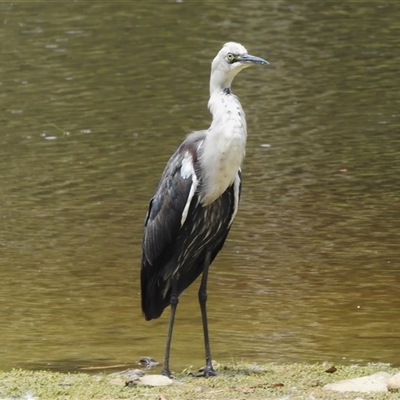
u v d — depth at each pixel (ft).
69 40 87.10
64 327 38.93
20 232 50.34
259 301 41.32
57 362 34.78
